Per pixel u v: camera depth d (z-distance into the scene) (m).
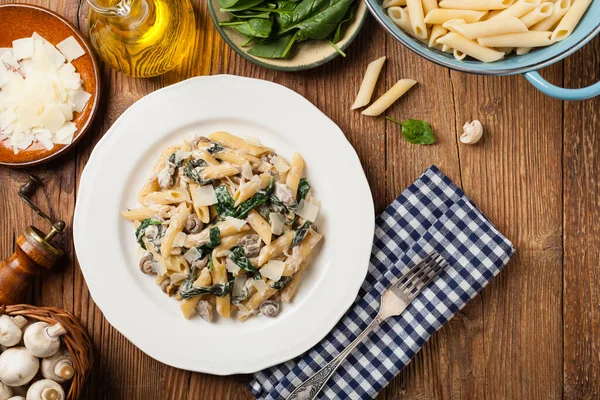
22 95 0.77
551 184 0.80
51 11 0.77
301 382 0.78
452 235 0.78
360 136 0.80
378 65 0.79
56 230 0.77
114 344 0.80
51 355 0.74
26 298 0.80
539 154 0.80
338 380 0.78
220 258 0.75
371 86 0.78
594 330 0.80
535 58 0.69
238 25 0.75
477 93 0.80
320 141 0.77
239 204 0.75
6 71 0.78
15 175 0.80
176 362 0.76
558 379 0.80
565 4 0.69
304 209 0.76
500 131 0.80
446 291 0.77
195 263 0.75
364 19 0.76
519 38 0.69
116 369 0.80
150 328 0.77
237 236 0.75
